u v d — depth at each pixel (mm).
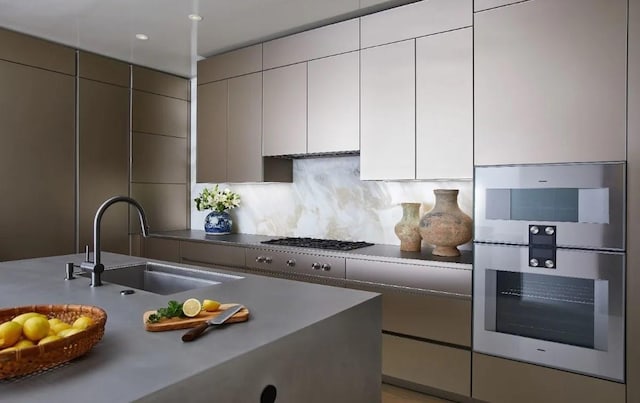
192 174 4691
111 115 3965
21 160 3363
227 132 3875
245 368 1077
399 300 2711
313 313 1415
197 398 958
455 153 2666
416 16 2818
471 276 2482
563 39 2223
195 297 1639
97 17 3104
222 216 4207
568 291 2213
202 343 1141
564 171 2215
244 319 1327
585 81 2162
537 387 2291
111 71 3967
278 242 3502
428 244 3070
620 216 2072
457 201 3041
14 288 1785
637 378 2045
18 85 3344
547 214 2266
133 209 4156
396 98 2902
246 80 3732
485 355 2439
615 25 2088
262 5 2936
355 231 3598
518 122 2354
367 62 3037
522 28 2344
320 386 1335
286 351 1204
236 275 2090
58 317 1247
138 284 2355
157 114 4355
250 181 3709
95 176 3842
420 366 2639
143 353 1074
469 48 2615
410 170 2842
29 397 847
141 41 3604
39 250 3473
